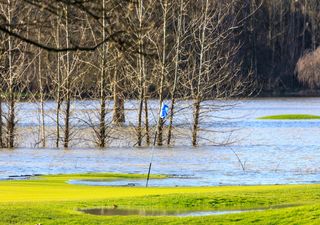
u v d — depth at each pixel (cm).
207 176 8475
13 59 12419
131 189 6550
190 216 4938
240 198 5631
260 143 13300
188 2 12012
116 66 11725
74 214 4925
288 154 11412
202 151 11438
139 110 12025
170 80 12594
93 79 14200
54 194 5997
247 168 9444
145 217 4866
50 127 14338
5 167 9288
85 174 8275
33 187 6588
